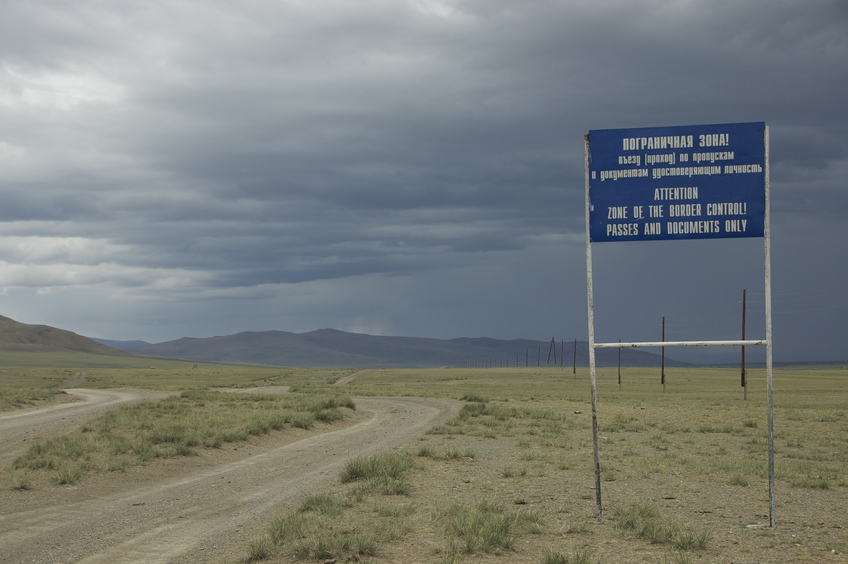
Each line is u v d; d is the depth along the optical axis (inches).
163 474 756.0
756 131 474.3
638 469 747.4
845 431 1243.8
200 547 428.5
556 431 1221.1
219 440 989.2
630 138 482.3
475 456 864.9
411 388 3914.9
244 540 442.0
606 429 1296.8
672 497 569.9
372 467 689.6
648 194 480.1
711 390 3791.8
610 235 481.7
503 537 402.6
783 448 991.0
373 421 1563.7
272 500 597.6
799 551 379.6
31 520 516.4
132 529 485.7
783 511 510.0
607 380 5792.3
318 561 373.1
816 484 629.3
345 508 522.3
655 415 1646.2
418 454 879.7
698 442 1078.4
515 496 578.6
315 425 1366.9
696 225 476.4
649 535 416.2
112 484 684.1
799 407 2030.0
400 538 422.0
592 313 479.5
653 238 479.5
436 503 541.0
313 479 713.6
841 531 433.4
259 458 909.2
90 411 1667.1
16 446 977.5
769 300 462.9
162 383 5172.2
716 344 462.9
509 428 1291.8
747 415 1637.6
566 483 652.1
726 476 699.4
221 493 642.8
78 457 814.5
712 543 401.4
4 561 399.9
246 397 2054.6
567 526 456.1
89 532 476.4
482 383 5275.6
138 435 1018.1
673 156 478.3
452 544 393.1
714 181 476.4
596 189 484.1
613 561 362.6
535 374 7416.3
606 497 571.8
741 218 473.1
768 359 458.3
